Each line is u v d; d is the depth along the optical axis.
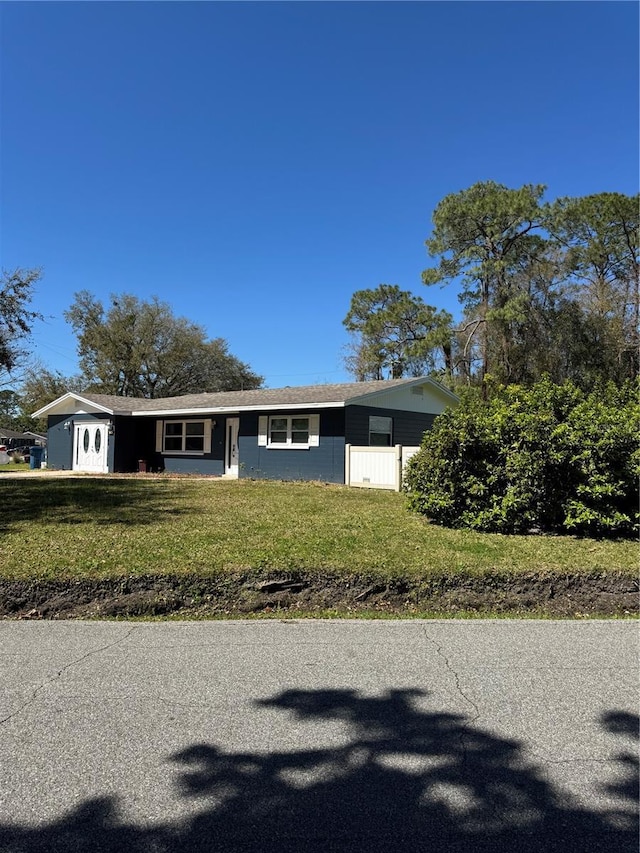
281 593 5.16
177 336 43.19
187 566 5.34
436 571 5.33
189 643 4.18
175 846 2.10
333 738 2.85
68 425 22.64
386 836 2.17
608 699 3.31
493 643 4.23
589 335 27.25
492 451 7.81
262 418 17.94
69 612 4.86
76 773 2.53
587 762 2.66
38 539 6.75
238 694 3.33
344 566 5.38
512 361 28.89
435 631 4.48
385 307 37.25
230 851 2.08
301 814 2.28
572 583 5.38
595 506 7.27
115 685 3.44
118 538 6.78
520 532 7.52
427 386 20.06
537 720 3.06
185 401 21.45
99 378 42.03
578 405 7.69
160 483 14.96
